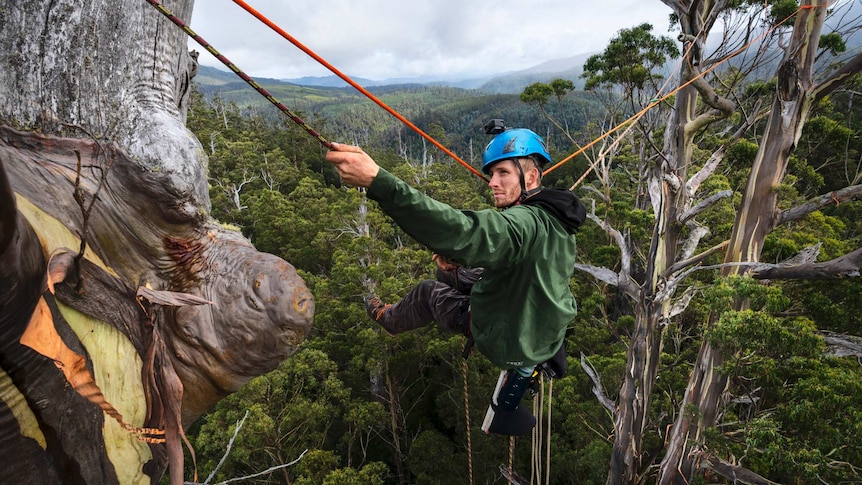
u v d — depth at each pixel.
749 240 9.45
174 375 1.77
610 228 13.28
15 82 1.72
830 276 8.11
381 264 18.67
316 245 26.44
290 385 16.73
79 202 1.33
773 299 7.82
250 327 1.86
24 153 1.65
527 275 1.64
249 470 17.17
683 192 11.06
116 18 1.88
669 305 11.57
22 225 1.14
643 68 13.45
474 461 16.84
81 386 1.37
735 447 9.10
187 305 1.69
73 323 1.46
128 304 1.74
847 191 8.38
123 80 1.91
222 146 47.88
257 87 1.26
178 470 1.71
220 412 14.70
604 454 13.32
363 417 16.86
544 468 16.17
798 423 7.87
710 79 14.23
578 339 18.33
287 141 60.22
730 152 11.87
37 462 1.31
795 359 7.76
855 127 23.50
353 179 1.23
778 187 9.06
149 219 1.84
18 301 1.14
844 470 7.15
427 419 22.66
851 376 7.38
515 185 1.89
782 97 8.82
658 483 11.03
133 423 1.71
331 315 19.45
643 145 18.47
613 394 15.09
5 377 1.19
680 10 9.88
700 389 10.14
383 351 18.23
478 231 1.34
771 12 11.20
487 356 1.88
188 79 2.64
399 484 20.94
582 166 46.06
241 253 1.98
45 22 1.75
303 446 16.31
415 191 1.25
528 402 15.59
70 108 1.78
